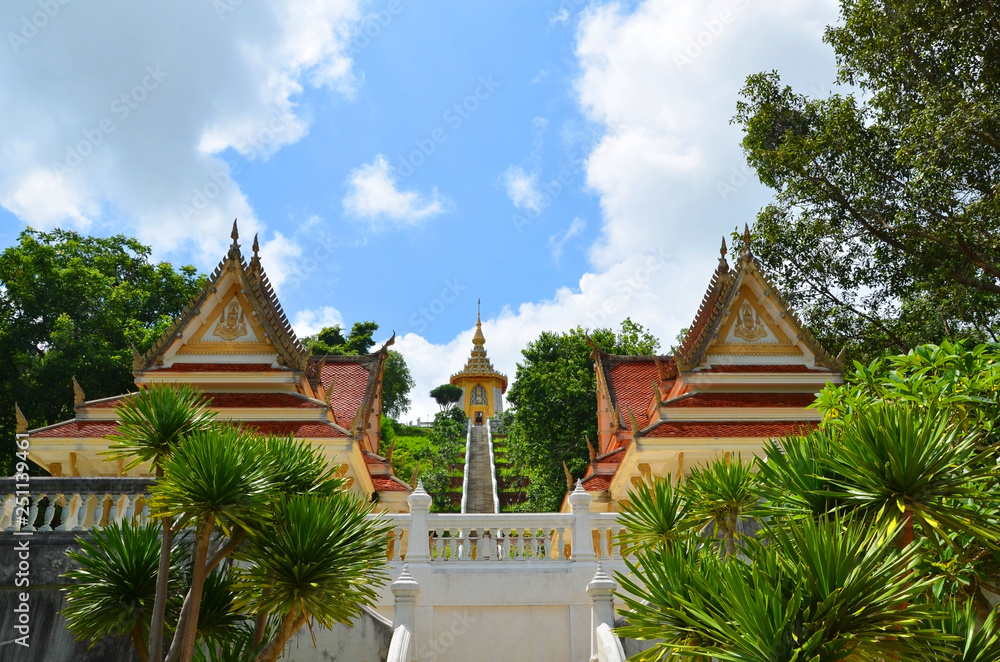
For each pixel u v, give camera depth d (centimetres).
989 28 2083
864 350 2377
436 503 4388
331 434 1889
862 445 719
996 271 2095
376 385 2584
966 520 697
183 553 1011
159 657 830
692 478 979
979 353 960
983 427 890
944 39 2161
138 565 930
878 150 2386
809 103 2553
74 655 1099
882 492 695
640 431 1931
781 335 2223
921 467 686
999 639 648
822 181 2489
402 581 1191
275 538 887
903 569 616
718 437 1909
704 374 2130
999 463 784
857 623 589
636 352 3966
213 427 948
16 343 3120
